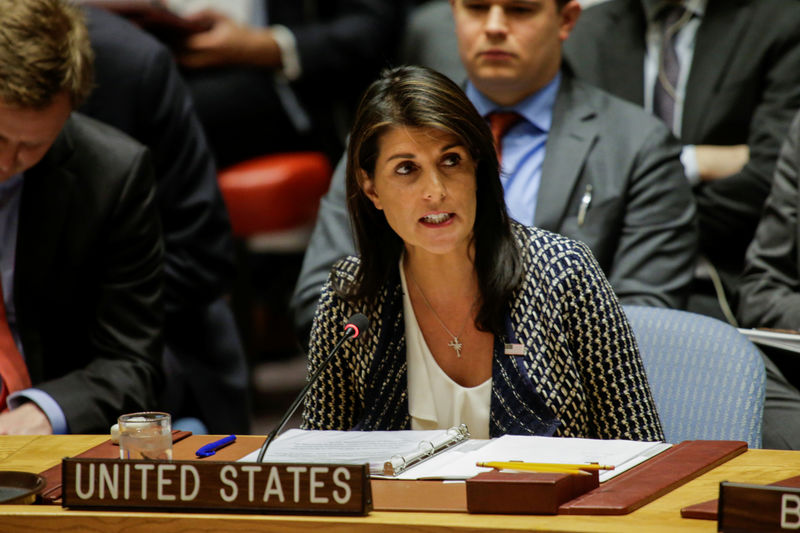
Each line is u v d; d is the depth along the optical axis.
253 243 18.22
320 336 8.55
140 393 10.09
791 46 13.85
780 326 11.92
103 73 12.62
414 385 8.25
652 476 6.45
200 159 13.17
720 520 5.55
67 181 10.14
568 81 12.55
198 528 6.00
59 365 10.50
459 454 7.00
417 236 7.65
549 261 8.15
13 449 7.87
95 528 6.09
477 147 7.56
